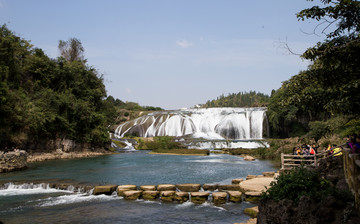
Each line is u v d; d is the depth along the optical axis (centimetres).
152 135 6144
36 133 3334
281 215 684
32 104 3388
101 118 4478
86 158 3406
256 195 1203
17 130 3117
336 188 726
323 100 769
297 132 5581
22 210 1143
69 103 3925
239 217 1020
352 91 691
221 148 4291
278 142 3375
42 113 3378
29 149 3266
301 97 772
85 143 4106
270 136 5769
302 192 700
